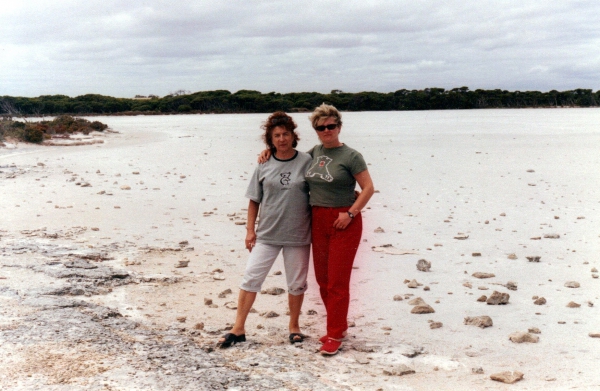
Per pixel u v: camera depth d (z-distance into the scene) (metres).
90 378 3.92
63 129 41.56
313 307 6.28
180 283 6.93
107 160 23.77
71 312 5.34
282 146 4.98
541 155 25.75
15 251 7.81
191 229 10.17
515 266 7.89
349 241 4.90
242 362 4.57
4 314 5.13
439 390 4.22
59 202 12.76
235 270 7.61
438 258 8.34
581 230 10.23
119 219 10.90
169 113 151.62
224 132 50.31
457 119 82.94
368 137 41.09
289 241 5.05
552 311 6.04
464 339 5.28
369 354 4.92
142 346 4.65
